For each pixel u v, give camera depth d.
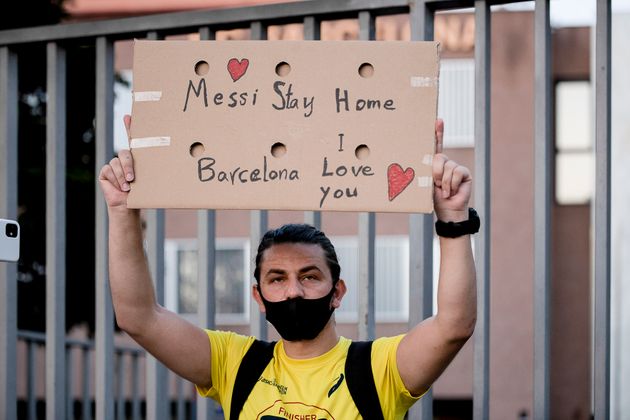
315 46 2.40
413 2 3.26
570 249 14.95
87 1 13.16
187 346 2.55
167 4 13.10
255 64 2.43
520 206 14.55
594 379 2.96
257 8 3.47
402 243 14.62
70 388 7.39
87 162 8.34
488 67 3.20
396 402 2.44
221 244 14.88
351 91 2.38
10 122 3.87
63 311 3.77
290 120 2.39
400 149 2.33
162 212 3.65
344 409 2.41
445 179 2.28
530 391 14.42
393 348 2.45
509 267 14.55
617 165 12.06
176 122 2.43
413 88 2.35
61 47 3.81
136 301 2.50
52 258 3.74
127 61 13.43
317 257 2.45
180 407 7.38
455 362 14.50
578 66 14.93
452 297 2.29
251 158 2.40
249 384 2.52
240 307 14.83
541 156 3.06
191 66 2.45
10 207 3.86
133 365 7.92
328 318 2.47
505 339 14.52
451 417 14.60
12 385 3.79
